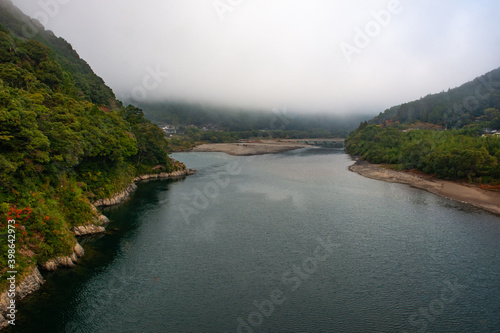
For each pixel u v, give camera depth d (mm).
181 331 24688
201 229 46531
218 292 30203
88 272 32531
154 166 88812
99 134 51969
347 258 37781
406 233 46312
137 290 30047
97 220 43781
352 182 87062
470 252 39938
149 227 46344
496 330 25562
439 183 83375
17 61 63625
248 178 90875
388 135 137750
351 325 25906
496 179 77000
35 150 33906
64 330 24141
